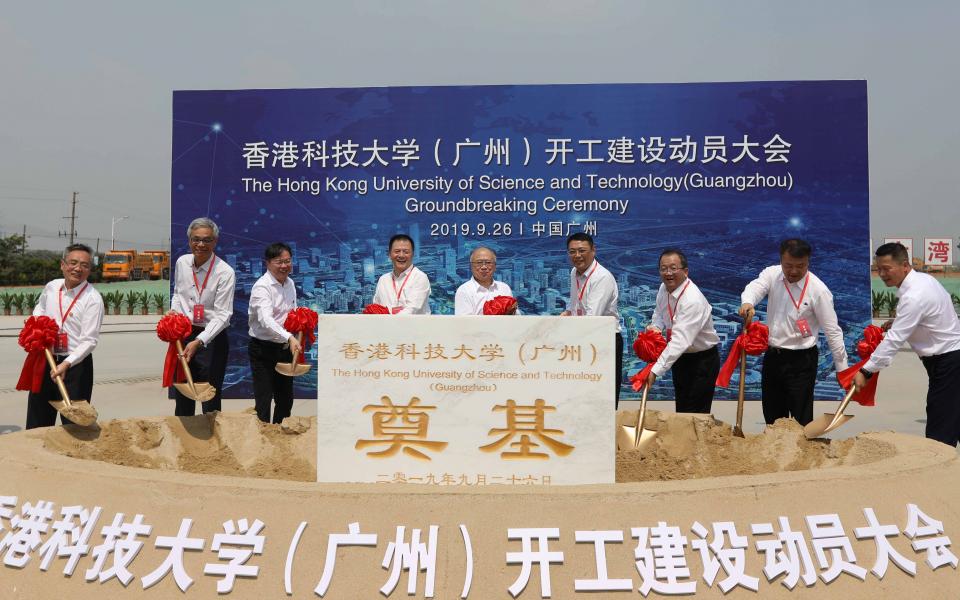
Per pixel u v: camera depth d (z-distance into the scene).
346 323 3.69
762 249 9.39
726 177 9.40
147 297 35.69
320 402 3.69
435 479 3.64
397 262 5.79
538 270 9.57
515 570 2.58
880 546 2.75
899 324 4.67
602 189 9.50
